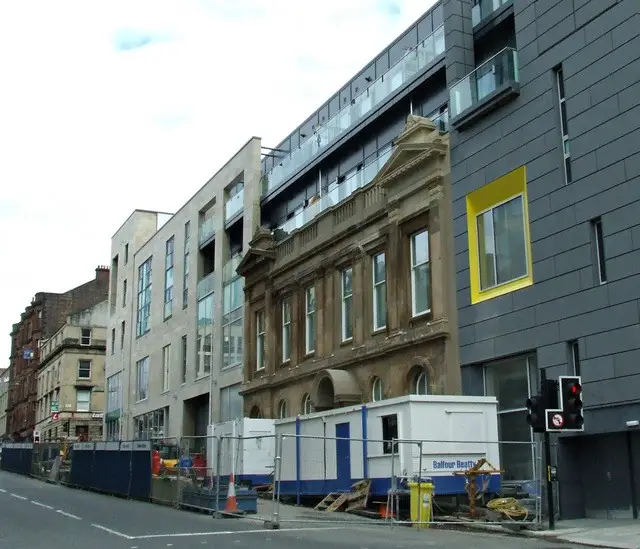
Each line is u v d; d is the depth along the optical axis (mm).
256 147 39688
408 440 17531
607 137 18094
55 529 16281
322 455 22422
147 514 19875
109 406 61719
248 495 19609
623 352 17156
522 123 20734
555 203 19422
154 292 53000
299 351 31469
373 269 27172
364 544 13562
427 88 27219
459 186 22875
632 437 17297
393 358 25016
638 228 17094
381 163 27734
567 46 19484
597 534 14914
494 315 21125
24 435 96562
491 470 18047
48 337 93750
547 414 15555
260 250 34750
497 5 23516
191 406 45750
